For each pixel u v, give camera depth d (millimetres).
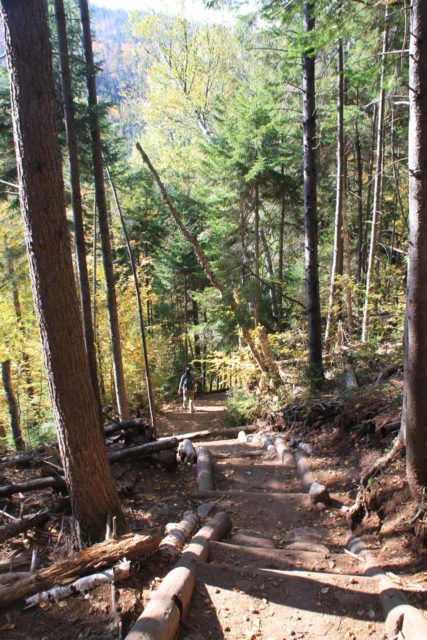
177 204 21797
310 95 9070
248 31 10812
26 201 3799
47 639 3074
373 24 6379
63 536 4551
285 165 16078
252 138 15219
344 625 3311
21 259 14992
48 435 12242
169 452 7371
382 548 4559
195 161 21594
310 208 9469
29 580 3484
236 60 26797
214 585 3682
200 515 5555
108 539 3842
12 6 3486
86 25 9031
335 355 10742
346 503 5914
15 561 4160
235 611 3430
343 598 3566
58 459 6230
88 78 9430
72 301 4066
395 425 6617
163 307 24797
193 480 7020
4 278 15172
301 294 18141
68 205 13562
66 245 3957
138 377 17578
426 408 4633
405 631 3096
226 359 12805
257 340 11625
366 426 7254
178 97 27375
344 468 6789
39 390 15500
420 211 4273
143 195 21391
